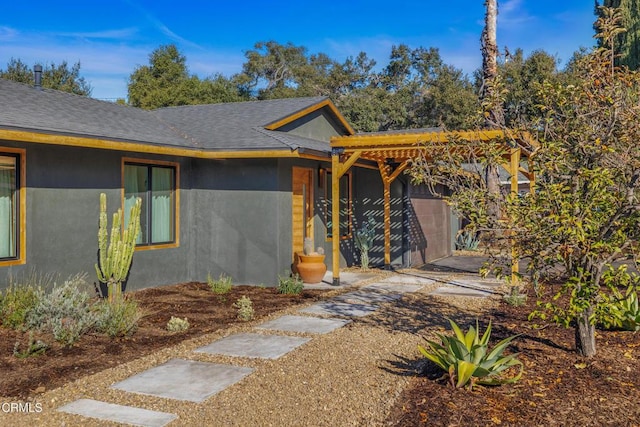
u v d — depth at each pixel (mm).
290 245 11875
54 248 9070
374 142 10945
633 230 5473
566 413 4566
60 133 8414
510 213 5570
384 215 14492
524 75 22516
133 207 9320
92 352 6461
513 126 6352
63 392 5156
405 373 5707
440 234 17469
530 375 5527
